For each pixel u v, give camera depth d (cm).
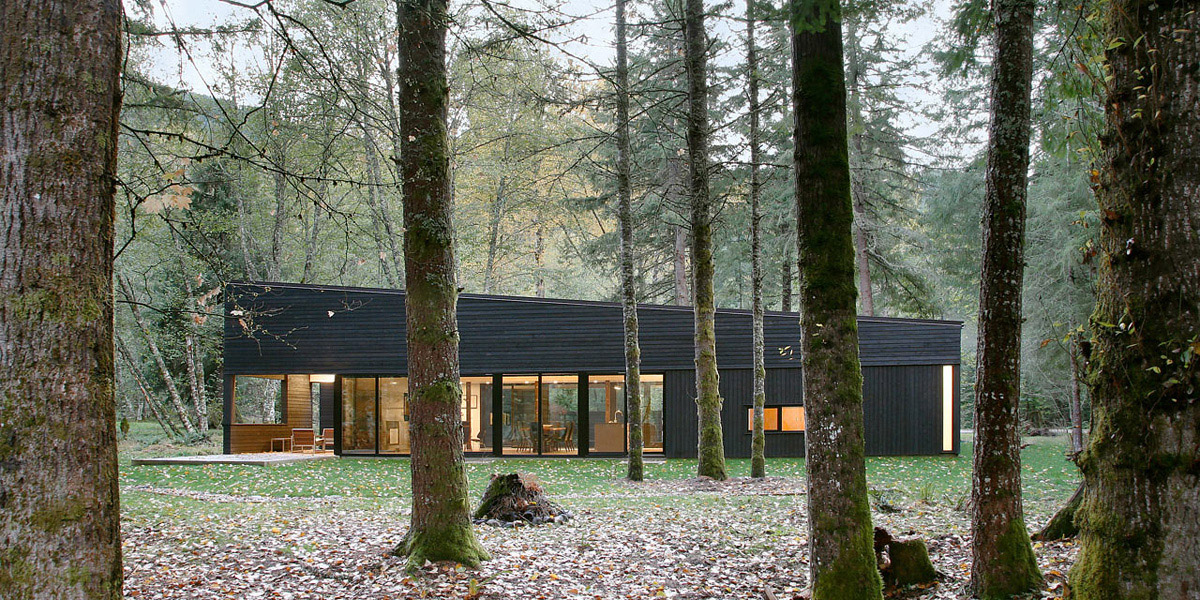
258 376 2431
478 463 2053
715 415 1536
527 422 2291
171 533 856
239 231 2294
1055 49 694
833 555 500
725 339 2212
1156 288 332
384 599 634
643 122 2270
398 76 736
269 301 2322
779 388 2178
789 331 2188
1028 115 582
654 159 2564
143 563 732
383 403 2317
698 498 1231
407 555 727
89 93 330
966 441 2680
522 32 605
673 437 2209
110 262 340
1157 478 330
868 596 495
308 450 2453
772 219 2778
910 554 665
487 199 2945
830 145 515
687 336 2222
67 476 311
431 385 733
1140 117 338
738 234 2889
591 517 1038
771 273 3119
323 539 840
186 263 2188
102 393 326
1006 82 582
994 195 586
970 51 764
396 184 725
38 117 318
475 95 2162
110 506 326
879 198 2781
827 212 514
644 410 2252
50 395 310
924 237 2752
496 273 3819
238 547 795
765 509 1084
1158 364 329
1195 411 323
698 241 1544
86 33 332
